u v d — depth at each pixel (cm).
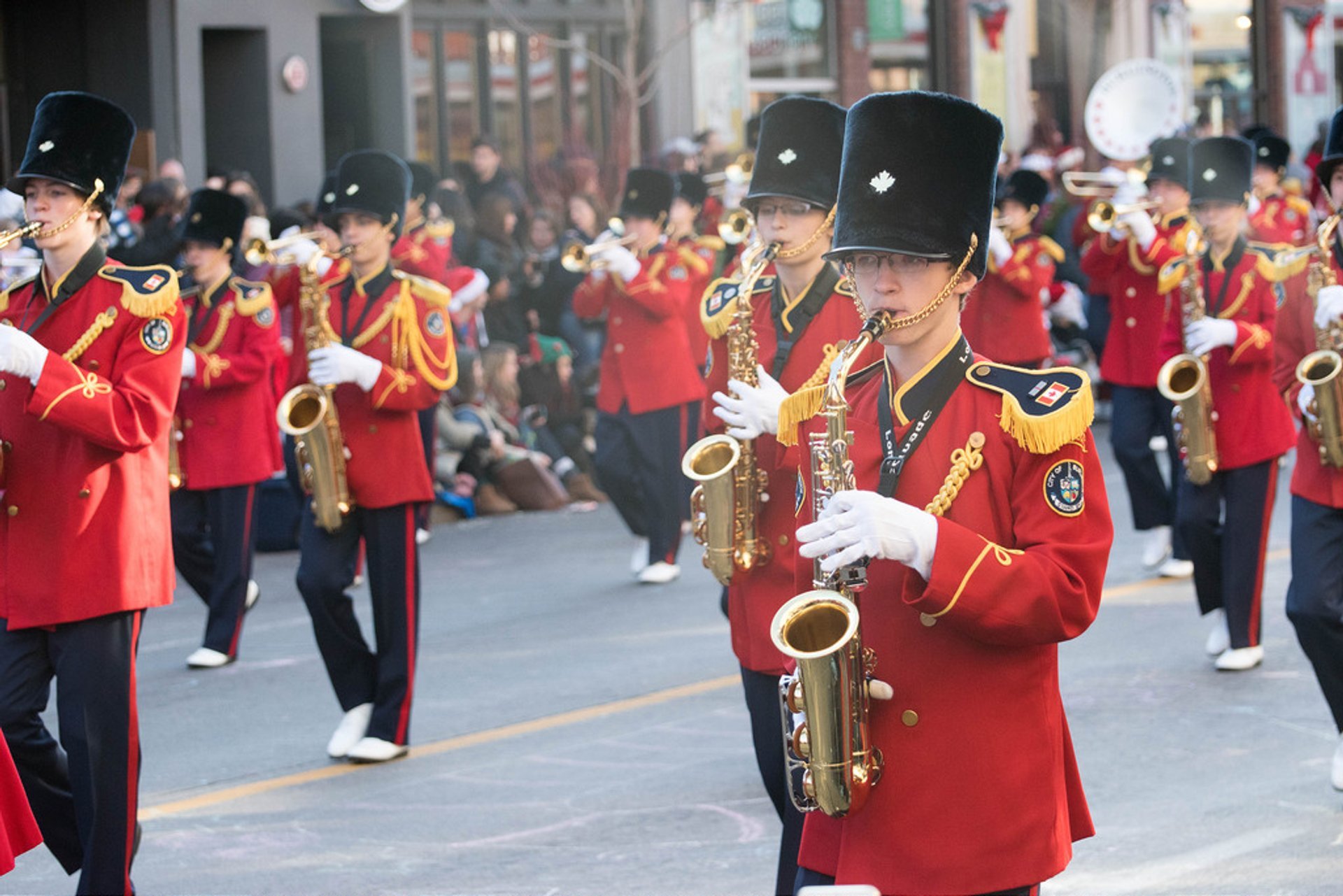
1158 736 1049
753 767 1020
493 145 2403
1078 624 501
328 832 924
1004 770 509
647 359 1606
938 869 508
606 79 3030
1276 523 1786
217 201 1381
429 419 1669
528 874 850
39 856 920
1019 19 3603
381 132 2762
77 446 752
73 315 763
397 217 1084
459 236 2208
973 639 509
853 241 513
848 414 547
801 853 553
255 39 2577
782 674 733
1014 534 513
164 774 1042
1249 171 1234
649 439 1591
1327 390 916
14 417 761
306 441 1033
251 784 1016
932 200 509
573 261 1606
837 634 518
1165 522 1562
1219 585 1238
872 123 514
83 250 771
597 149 3030
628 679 1235
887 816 515
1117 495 2027
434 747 1082
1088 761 1004
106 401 734
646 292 1567
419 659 1321
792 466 722
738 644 754
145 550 771
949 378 523
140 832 793
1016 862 507
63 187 763
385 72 2748
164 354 762
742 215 1280
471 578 1653
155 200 1852
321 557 1049
